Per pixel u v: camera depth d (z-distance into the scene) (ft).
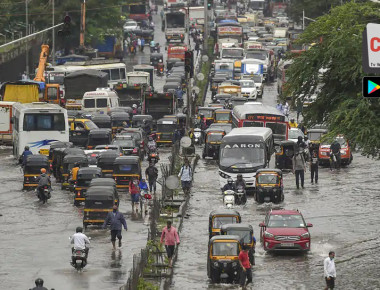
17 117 411.95
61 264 229.86
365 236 264.52
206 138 435.12
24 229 271.69
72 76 564.30
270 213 254.06
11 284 209.97
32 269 224.53
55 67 618.44
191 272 226.79
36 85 504.43
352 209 304.71
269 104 626.23
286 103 564.30
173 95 524.52
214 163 422.82
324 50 267.80
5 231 268.82
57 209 303.27
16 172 383.24
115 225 244.22
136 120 484.74
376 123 240.32
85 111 522.88
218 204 318.04
